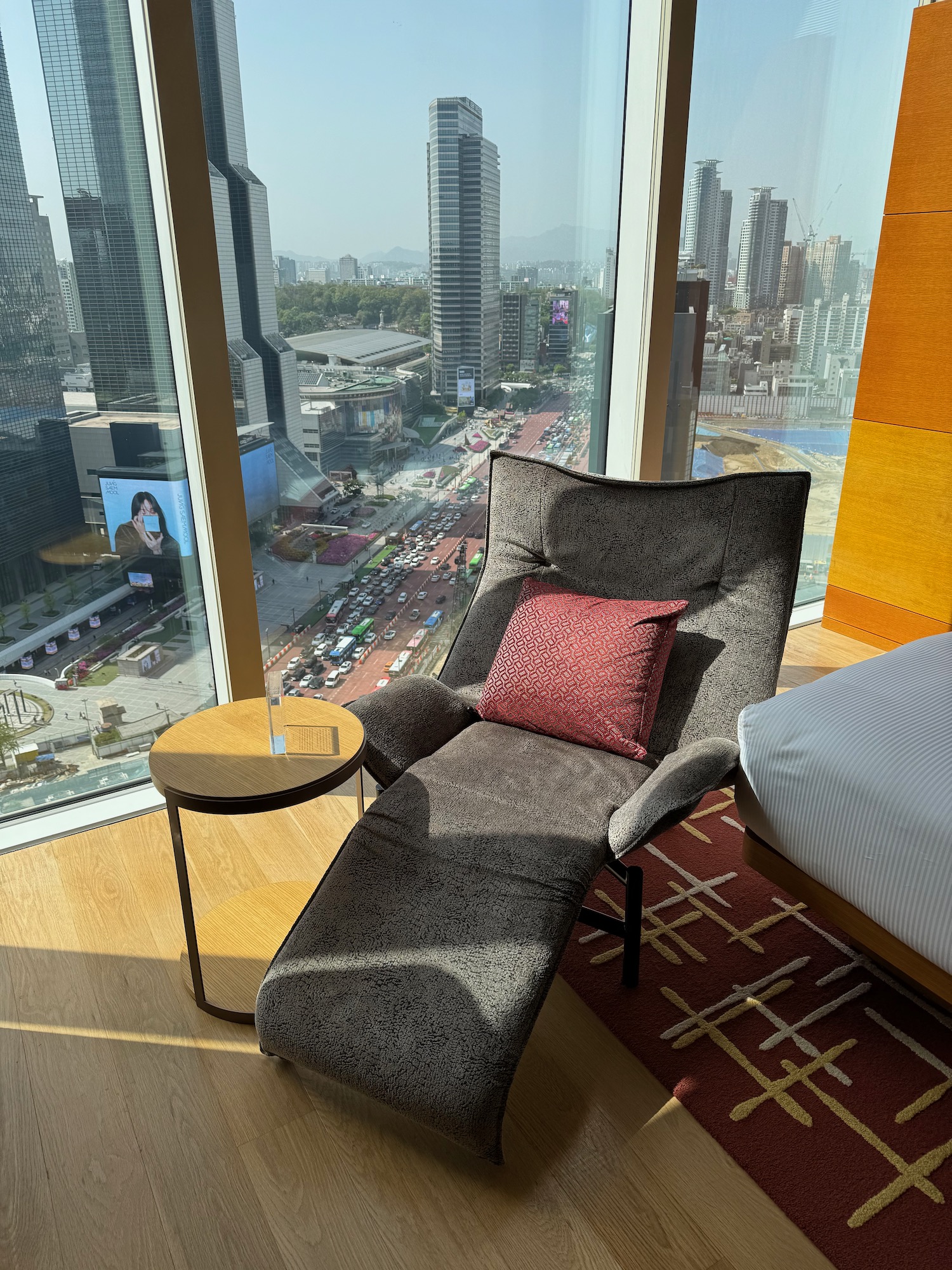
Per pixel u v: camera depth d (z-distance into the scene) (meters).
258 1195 1.35
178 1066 1.58
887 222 2.94
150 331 2.12
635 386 2.88
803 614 3.58
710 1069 1.56
